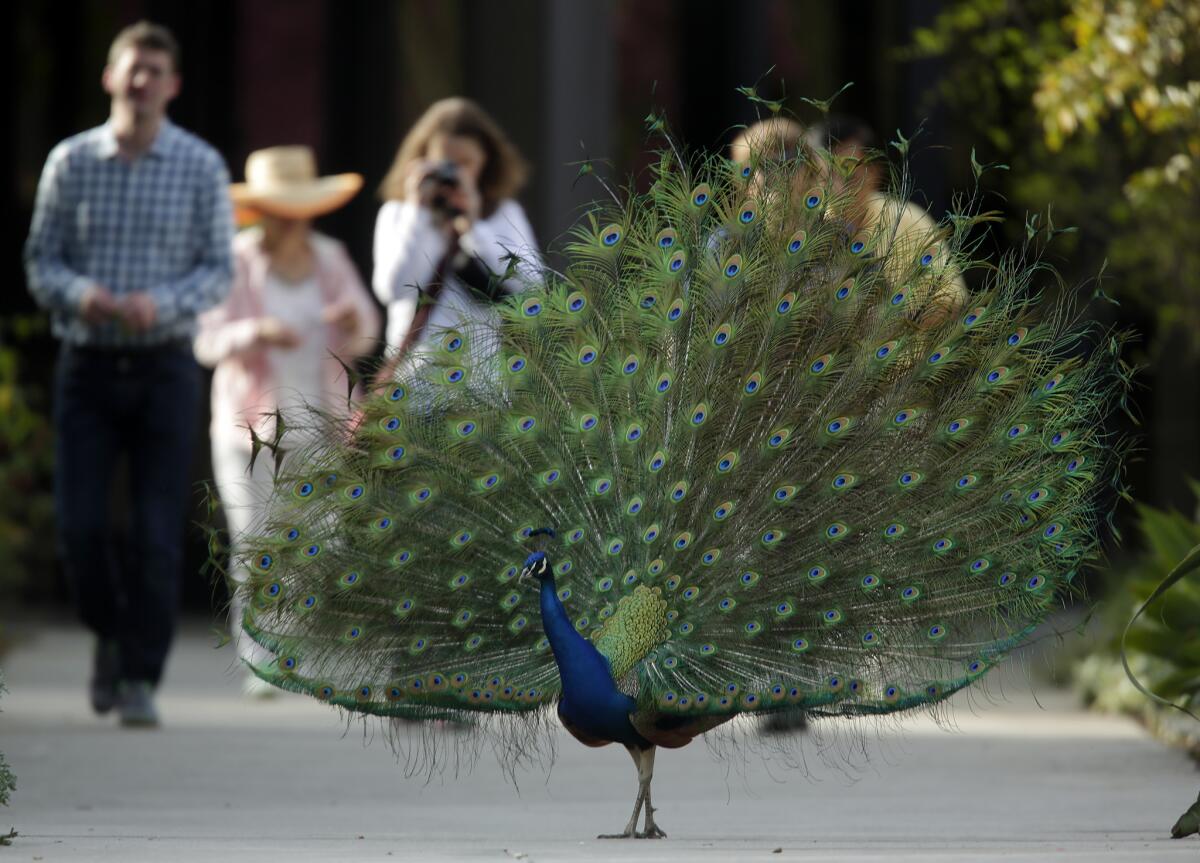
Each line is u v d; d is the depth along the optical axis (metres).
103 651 24.95
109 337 24.11
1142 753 22.03
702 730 14.94
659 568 14.72
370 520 14.74
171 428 24.39
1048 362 15.50
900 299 15.38
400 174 24.14
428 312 22.39
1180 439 41.59
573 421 14.91
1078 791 18.84
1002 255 16.19
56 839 14.85
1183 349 40.81
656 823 16.73
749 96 15.55
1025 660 17.92
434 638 14.85
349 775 20.45
